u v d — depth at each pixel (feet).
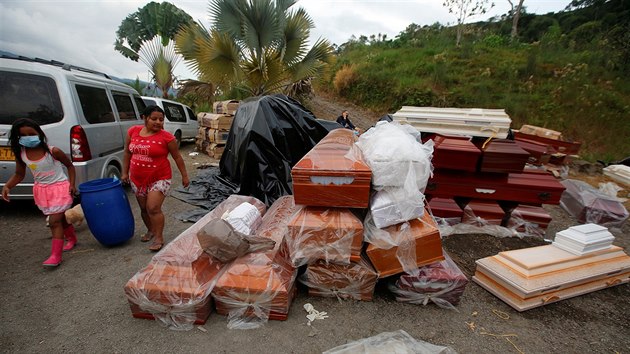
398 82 47.67
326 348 5.99
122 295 7.50
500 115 13.43
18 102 10.53
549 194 11.46
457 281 7.09
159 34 42.73
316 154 7.95
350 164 7.04
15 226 11.00
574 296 7.99
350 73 53.72
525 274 7.51
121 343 6.01
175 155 9.42
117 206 9.41
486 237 11.39
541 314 7.34
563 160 21.61
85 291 7.61
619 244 12.03
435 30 73.97
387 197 7.16
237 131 15.03
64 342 6.00
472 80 45.01
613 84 39.60
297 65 29.12
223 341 6.11
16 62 10.40
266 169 13.43
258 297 6.45
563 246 8.71
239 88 29.19
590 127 35.68
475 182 11.85
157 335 6.24
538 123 37.11
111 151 13.14
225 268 7.00
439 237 7.07
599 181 21.95
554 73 42.42
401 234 7.00
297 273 7.53
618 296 8.18
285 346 6.01
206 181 16.78
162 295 6.34
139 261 9.04
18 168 8.42
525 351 6.17
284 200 10.73
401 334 6.24
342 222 6.87
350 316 6.92
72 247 9.69
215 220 7.16
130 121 15.30
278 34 26.99
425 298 7.27
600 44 47.21
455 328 6.71
